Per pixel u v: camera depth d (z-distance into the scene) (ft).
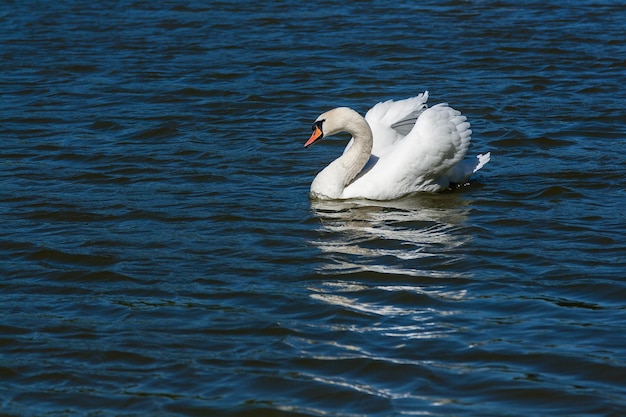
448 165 55.98
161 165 62.95
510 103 76.48
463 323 40.09
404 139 56.03
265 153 65.46
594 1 117.29
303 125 72.23
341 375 36.27
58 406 34.68
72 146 67.21
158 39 101.55
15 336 39.68
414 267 45.91
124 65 90.79
